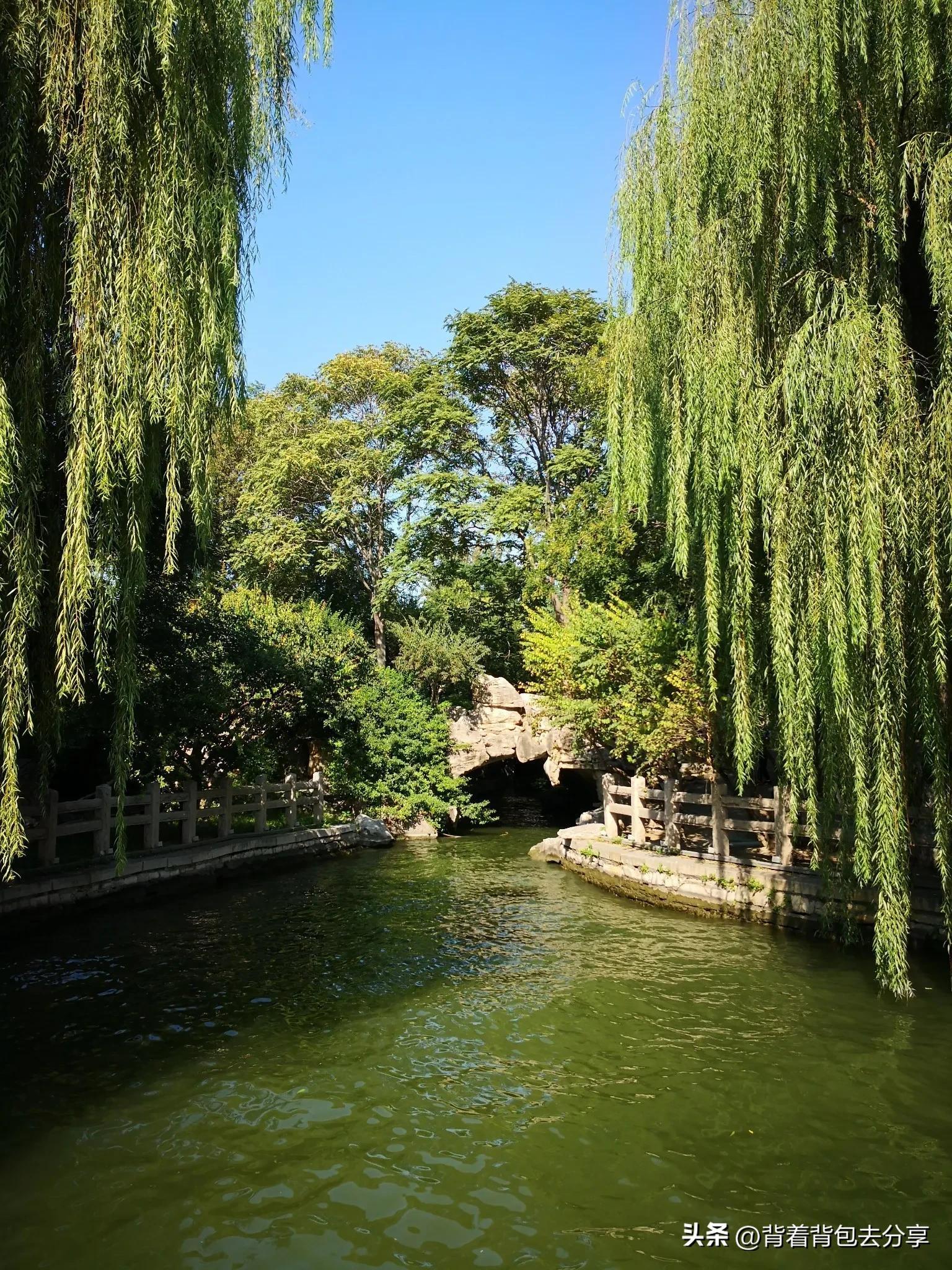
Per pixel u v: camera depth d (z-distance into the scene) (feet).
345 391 108.88
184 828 46.37
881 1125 18.29
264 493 101.45
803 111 24.72
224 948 33.06
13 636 19.45
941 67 23.58
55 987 27.68
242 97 23.16
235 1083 20.61
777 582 24.95
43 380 20.83
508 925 37.19
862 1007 25.17
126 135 20.03
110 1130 18.22
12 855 19.90
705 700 37.14
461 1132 18.17
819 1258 13.89
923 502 22.52
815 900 32.89
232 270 22.30
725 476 26.84
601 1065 21.58
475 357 87.92
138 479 21.24
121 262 20.02
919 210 25.67
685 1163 16.89
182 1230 14.66
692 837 46.85
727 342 26.32
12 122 18.33
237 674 50.47
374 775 72.90
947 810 23.40
